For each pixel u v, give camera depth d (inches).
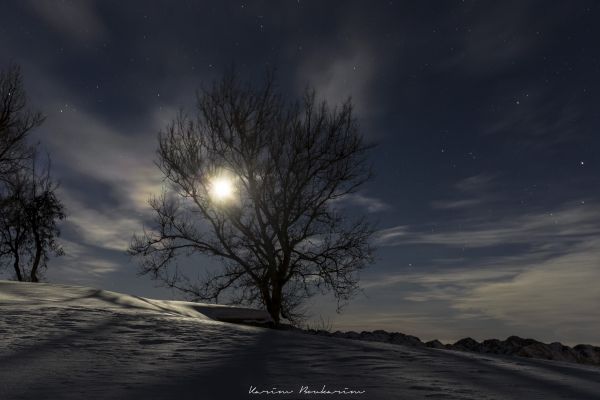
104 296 317.4
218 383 144.7
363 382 151.9
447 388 151.2
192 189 635.5
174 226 651.5
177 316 264.7
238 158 634.2
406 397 138.6
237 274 645.9
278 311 626.2
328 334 444.5
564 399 149.5
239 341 207.2
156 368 159.3
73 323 221.8
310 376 156.0
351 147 631.2
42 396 127.3
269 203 630.5
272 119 634.8
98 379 144.4
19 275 846.5
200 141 639.1
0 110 746.8
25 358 163.6
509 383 165.6
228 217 633.0
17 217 840.9
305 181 619.5
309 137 618.5
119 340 196.9
